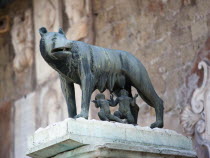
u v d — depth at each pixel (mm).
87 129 12938
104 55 14250
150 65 21812
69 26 26828
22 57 29609
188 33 20531
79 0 26281
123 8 24016
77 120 12938
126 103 14430
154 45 21906
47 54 13742
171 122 20172
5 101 30375
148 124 21188
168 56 21125
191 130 19344
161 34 21734
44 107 27656
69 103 14375
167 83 20812
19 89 29672
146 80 14844
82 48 13938
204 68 19484
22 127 28922
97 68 14055
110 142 12992
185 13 20844
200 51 19875
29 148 13617
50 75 27719
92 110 23500
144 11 22844
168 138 14039
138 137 13531
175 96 20344
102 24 24984
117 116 14320
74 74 13945
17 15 30562
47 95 27609
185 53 20438
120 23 24016
